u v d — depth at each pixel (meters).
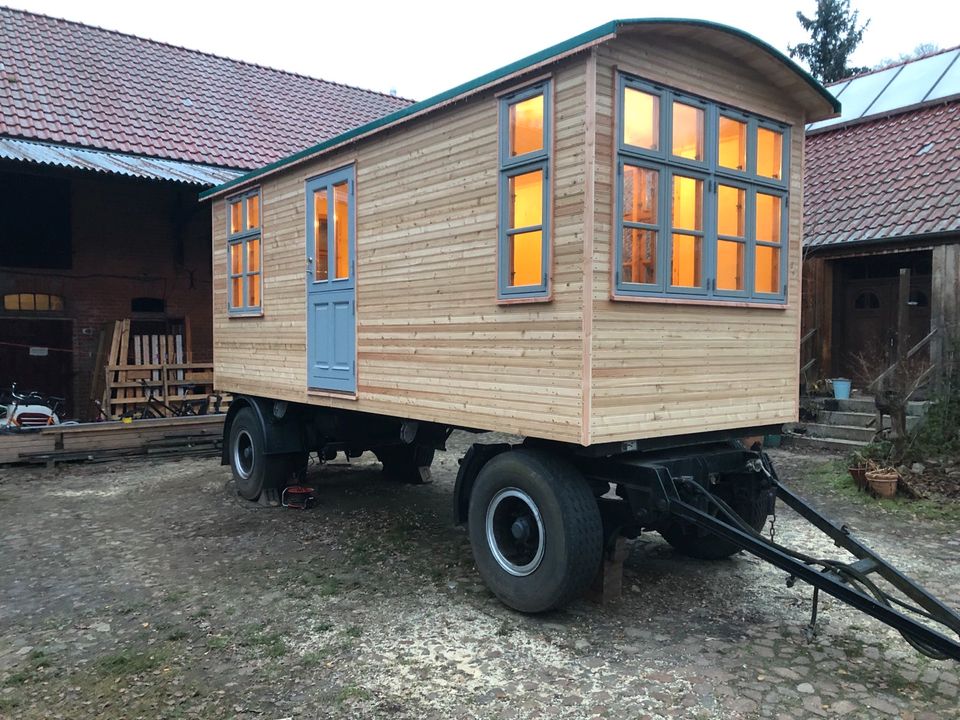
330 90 18.28
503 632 4.41
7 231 11.97
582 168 4.23
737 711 3.48
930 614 3.83
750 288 5.18
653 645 4.21
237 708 3.55
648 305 4.52
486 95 4.91
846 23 28.78
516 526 4.64
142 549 6.14
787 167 5.44
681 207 4.75
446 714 3.47
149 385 10.93
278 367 7.46
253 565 5.71
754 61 5.04
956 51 14.17
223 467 9.80
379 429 7.42
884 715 3.45
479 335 4.97
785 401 5.48
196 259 13.78
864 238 10.62
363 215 6.12
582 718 3.43
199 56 17.06
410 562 5.76
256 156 13.94
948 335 9.55
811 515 4.72
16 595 5.08
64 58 14.64
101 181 12.12
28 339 12.26
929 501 7.28
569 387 4.31
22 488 8.53
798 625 4.50
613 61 4.31
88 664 4.02
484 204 4.93
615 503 4.72
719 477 5.35
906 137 12.73
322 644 4.25
